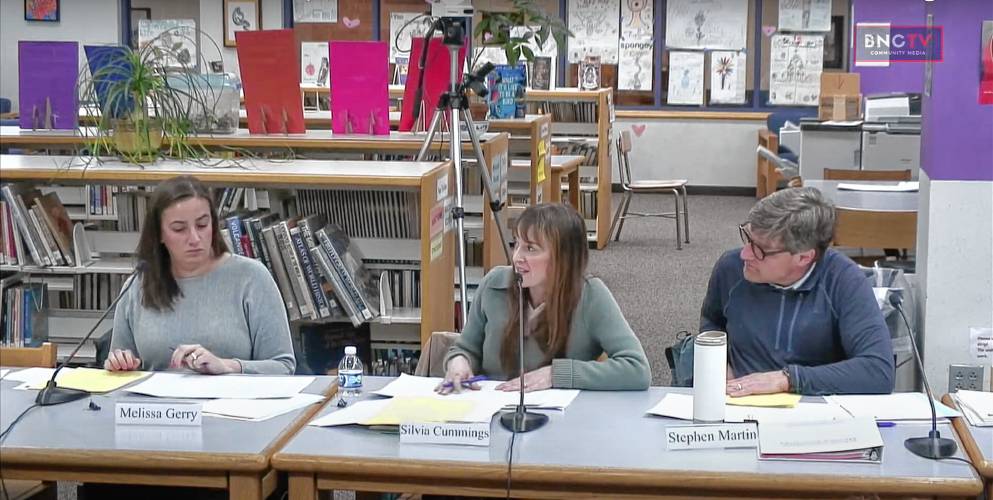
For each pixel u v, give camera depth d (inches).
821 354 110.4
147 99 150.6
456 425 84.5
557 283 106.0
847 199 202.5
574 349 107.3
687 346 116.7
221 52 445.7
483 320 112.1
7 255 153.6
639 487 79.8
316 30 440.5
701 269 291.6
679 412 92.7
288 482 85.0
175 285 116.0
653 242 335.3
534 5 215.3
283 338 117.0
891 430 89.4
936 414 92.7
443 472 80.3
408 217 152.6
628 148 339.0
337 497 139.6
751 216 108.9
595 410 94.7
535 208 107.3
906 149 290.4
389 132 181.8
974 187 131.3
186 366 107.2
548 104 323.9
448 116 178.9
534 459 81.4
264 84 176.6
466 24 167.0
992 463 79.9
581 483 79.7
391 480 82.0
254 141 169.2
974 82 129.4
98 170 139.4
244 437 87.1
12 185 151.8
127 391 101.3
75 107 175.3
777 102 438.9
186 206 113.0
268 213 153.2
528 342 109.1
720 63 438.9
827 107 319.6
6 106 447.5
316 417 92.3
